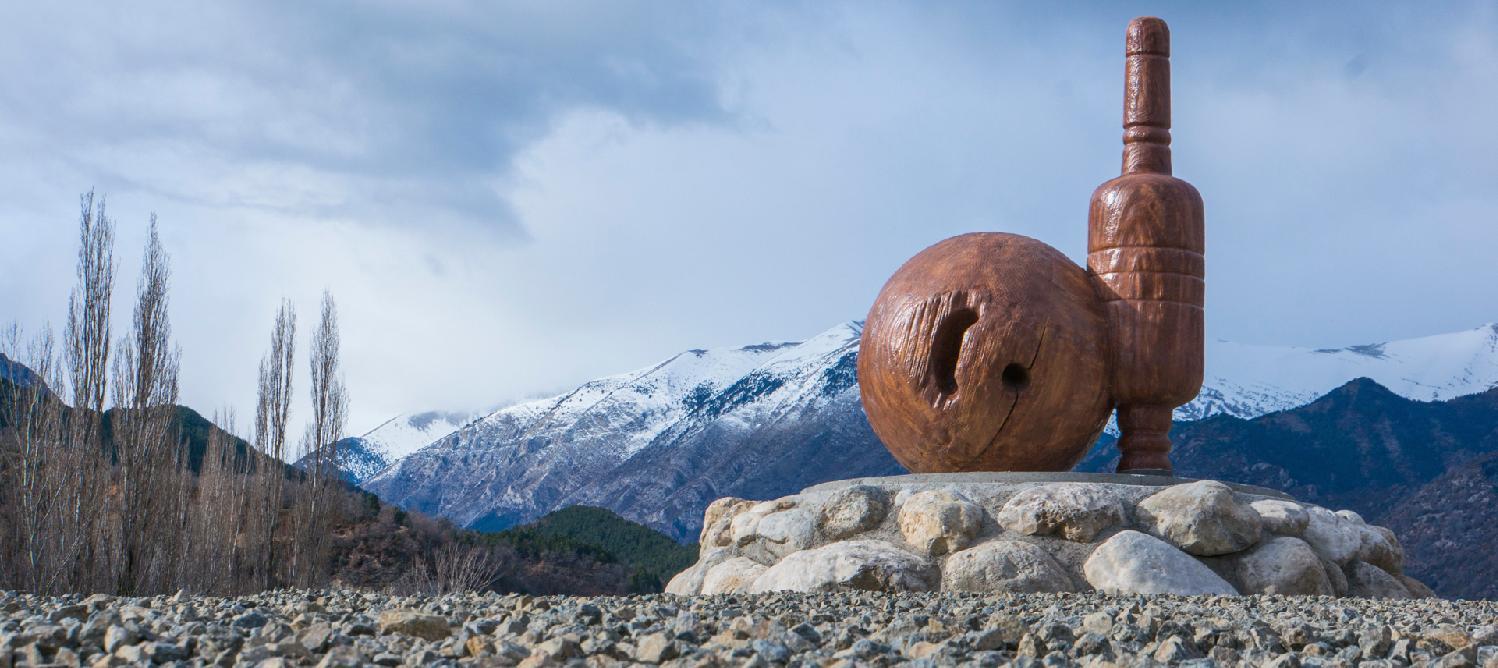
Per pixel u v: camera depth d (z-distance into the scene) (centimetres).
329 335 3916
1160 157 1502
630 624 732
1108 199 1455
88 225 2405
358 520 5197
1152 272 1426
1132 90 1520
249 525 3484
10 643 622
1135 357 1415
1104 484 1303
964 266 1409
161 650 592
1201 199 1473
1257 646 716
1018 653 664
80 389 2328
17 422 2188
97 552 2288
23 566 2155
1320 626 795
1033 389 1365
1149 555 1202
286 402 3728
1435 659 662
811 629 705
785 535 1322
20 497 2167
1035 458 1395
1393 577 1359
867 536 1294
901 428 1416
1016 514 1252
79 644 643
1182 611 898
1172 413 1472
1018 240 1451
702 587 1387
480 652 611
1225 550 1244
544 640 666
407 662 582
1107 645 656
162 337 2578
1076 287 1426
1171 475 1455
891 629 723
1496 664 633
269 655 592
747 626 688
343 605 963
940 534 1234
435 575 4472
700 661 570
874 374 1428
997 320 1361
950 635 704
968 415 1366
